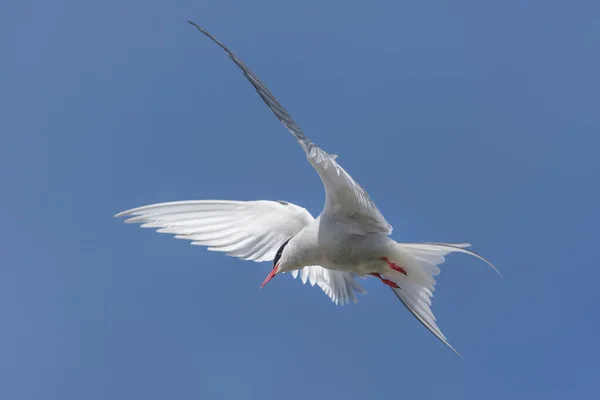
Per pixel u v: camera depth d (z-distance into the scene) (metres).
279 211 13.56
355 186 11.17
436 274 12.53
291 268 13.03
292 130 10.36
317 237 12.70
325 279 14.56
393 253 12.52
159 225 13.09
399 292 12.92
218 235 13.25
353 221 12.57
